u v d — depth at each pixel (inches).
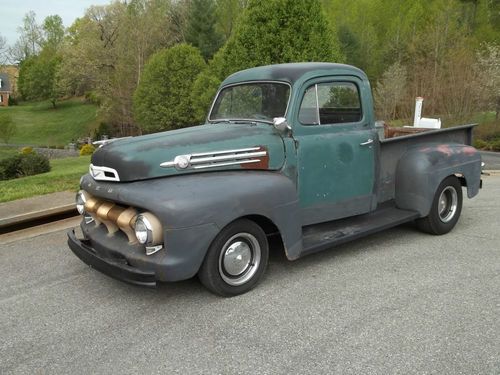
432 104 789.9
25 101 3122.5
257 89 184.9
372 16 1660.9
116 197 148.1
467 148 230.1
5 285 173.9
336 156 183.5
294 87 173.3
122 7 1781.5
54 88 2356.1
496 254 195.3
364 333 132.3
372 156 196.2
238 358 121.6
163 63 1211.9
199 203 140.3
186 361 120.9
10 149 1680.6
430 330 133.2
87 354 125.7
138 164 147.9
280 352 123.8
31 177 383.9
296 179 173.2
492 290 159.5
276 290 161.8
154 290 164.9
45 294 165.0
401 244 209.9
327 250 202.8
